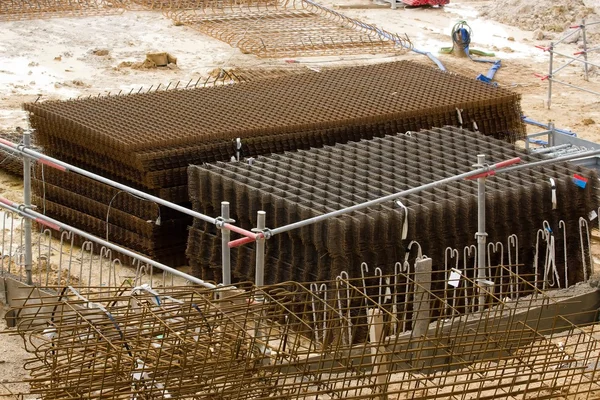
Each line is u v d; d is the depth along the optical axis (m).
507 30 36.78
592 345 12.65
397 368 12.23
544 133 21.39
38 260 15.51
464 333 13.02
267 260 15.03
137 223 16.92
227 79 28.06
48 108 18.80
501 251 15.29
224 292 12.33
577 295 14.79
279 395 11.02
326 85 21.23
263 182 15.65
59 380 10.66
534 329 13.19
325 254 14.36
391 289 14.44
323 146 18.20
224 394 10.66
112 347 10.51
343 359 11.76
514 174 16.19
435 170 16.31
